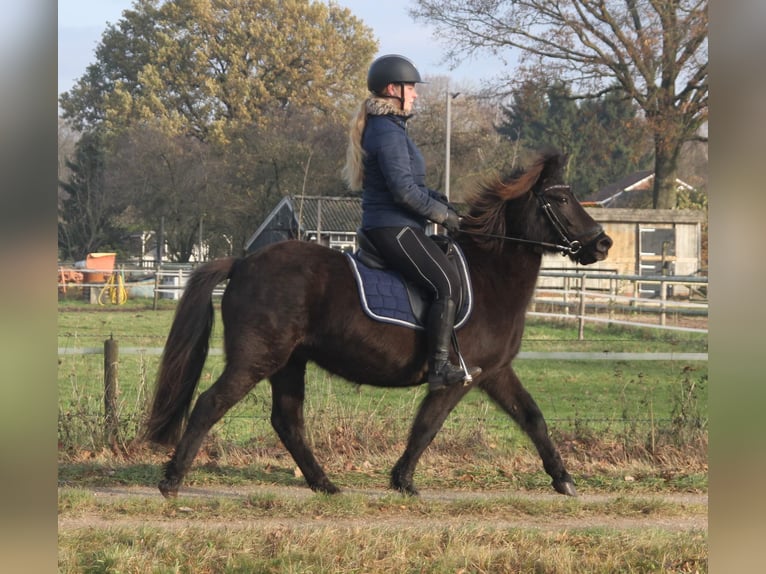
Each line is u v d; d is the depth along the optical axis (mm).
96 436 10344
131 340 22656
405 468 8586
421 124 53250
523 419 9016
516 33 41938
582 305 24094
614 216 40094
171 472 8062
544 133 66562
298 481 9477
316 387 12352
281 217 51219
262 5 71062
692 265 40375
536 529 7363
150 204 59875
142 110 68438
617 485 9508
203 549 6391
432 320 7914
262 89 68812
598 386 16922
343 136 54344
